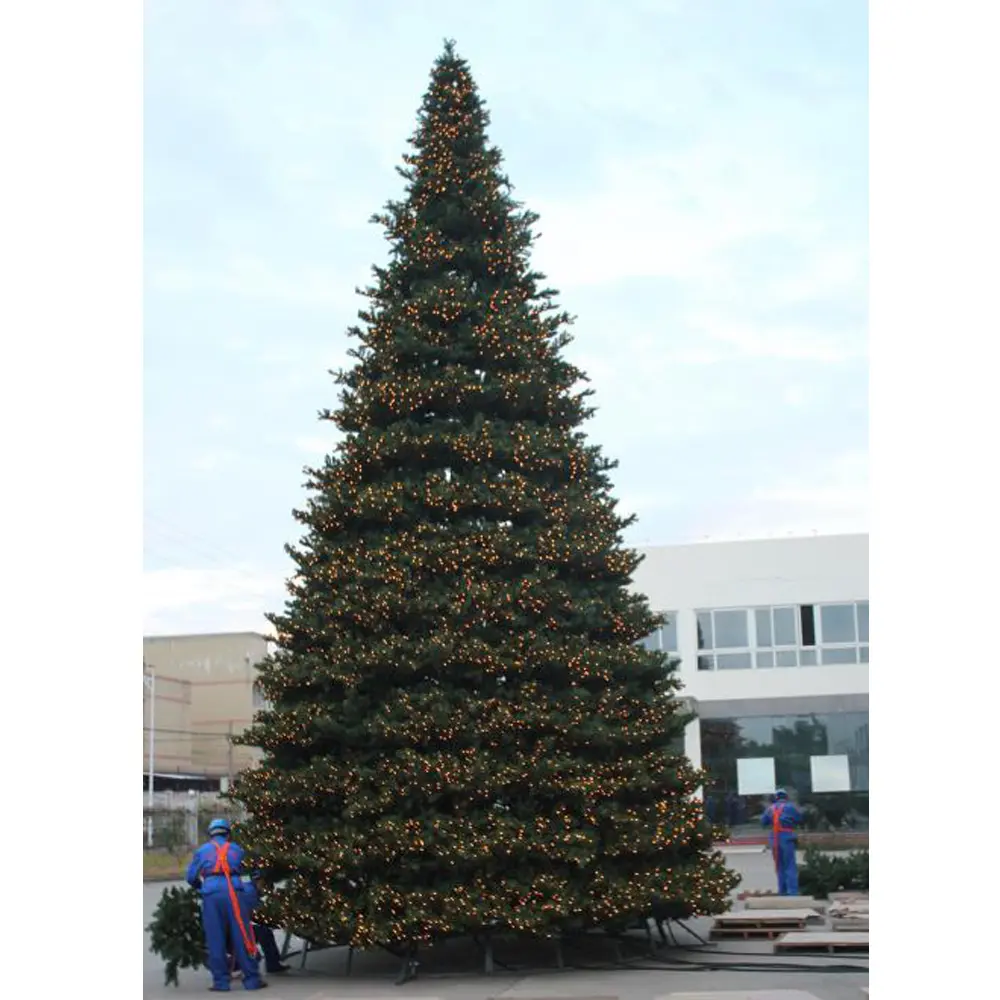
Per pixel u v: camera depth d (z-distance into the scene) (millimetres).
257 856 13234
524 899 12641
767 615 40312
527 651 13344
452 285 14789
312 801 13234
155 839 40969
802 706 39719
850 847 36188
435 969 13539
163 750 64062
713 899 13719
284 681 13719
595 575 14555
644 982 12312
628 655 14039
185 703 66500
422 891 12609
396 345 14555
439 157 15578
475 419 14336
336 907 12781
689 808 13945
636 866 13602
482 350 14672
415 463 14422
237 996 12391
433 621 13477
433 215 15508
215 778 64875
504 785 12898
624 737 13648
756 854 35406
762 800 39375
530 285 15562
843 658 39750
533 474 14445
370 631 13594
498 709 13055
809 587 40250
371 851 12656
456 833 12586
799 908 17781
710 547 40781
